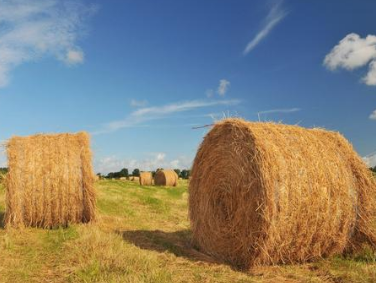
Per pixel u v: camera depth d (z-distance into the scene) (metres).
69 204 10.52
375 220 7.86
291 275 6.72
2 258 7.36
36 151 10.49
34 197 10.30
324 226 7.38
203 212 8.67
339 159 7.71
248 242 7.29
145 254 7.39
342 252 7.93
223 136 8.19
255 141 7.20
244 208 7.39
